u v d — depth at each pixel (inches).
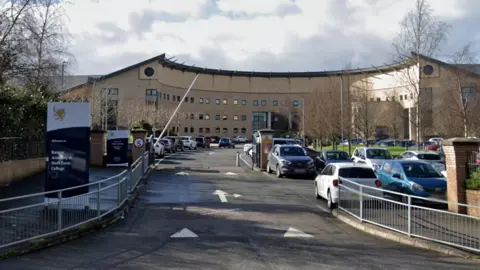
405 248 349.1
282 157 946.7
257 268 282.0
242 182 837.8
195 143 2383.1
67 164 461.4
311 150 1307.8
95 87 2068.2
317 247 348.2
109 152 1018.1
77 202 386.9
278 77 3481.8
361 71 2871.6
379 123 2335.1
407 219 374.9
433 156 951.6
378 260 309.1
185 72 3260.3
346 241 373.7
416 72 1537.9
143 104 2652.6
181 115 3014.3
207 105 3383.4
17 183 679.1
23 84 768.9
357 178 551.8
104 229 411.5
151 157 1146.0
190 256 312.7
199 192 687.1
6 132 749.3
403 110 2314.2
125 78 2822.3
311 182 861.8
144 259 303.0
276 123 3272.6
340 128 1638.8
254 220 468.4
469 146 518.9
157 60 2866.6
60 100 986.1
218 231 407.2
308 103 2178.9
